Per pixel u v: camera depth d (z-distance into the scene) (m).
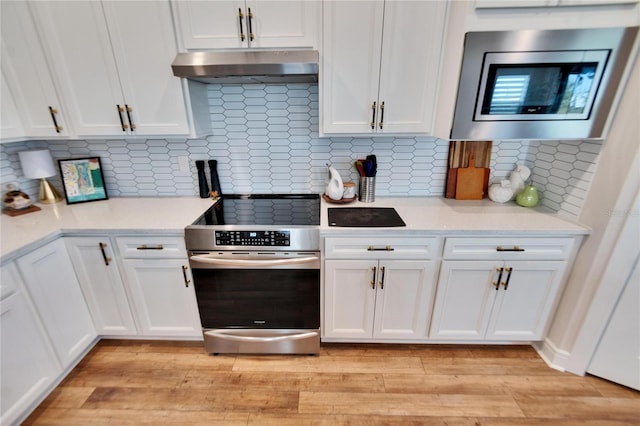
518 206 1.99
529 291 1.78
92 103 1.73
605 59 1.39
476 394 1.70
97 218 1.81
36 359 1.57
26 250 1.48
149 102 1.72
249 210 1.93
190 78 1.72
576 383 1.75
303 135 2.07
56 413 1.60
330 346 2.03
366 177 2.00
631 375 1.67
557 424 1.55
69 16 1.57
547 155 1.91
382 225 1.68
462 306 1.84
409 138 2.06
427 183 2.16
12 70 1.67
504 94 1.47
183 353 1.97
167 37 1.59
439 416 1.59
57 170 2.15
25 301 1.50
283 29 1.57
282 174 2.17
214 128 2.06
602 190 1.53
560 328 1.81
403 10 1.53
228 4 1.53
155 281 1.81
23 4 1.55
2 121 1.70
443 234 1.66
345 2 1.52
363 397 1.69
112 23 1.58
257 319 1.86
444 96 1.62
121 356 1.95
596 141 1.56
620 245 1.50
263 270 1.71
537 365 1.87
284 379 1.79
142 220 1.78
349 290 1.81
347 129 1.76
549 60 1.40
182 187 2.21
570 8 1.37
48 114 1.75
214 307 1.83
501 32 1.38
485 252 1.70
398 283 1.79
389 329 1.92
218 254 1.68
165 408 1.63
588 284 1.63
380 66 1.63
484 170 2.08
